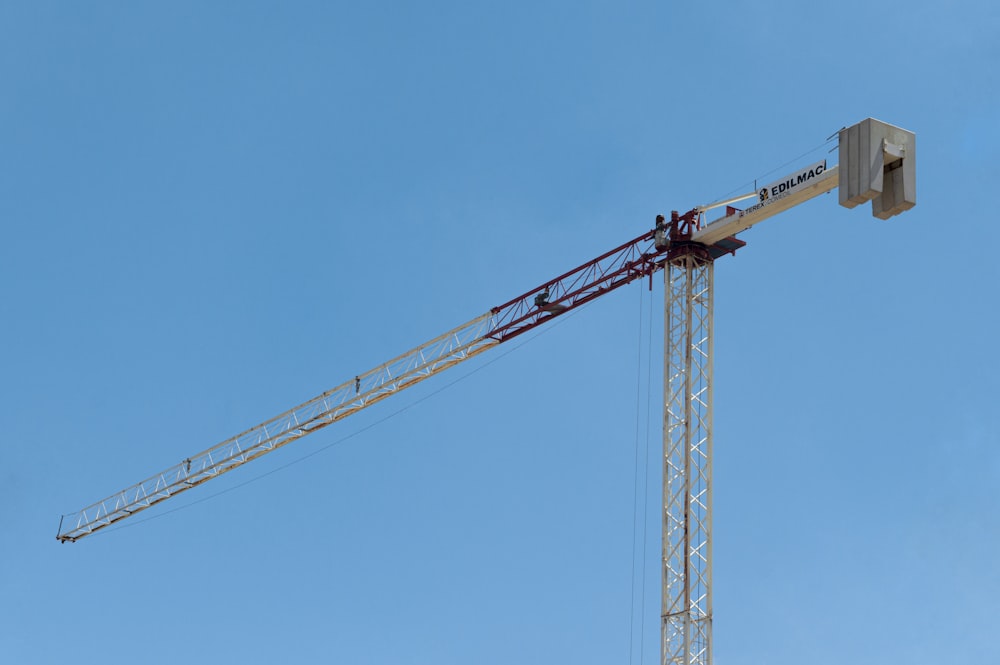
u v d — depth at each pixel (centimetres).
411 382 12650
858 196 8656
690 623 9150
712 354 9775
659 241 9994
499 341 11681
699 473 9519
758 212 9525
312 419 13388
